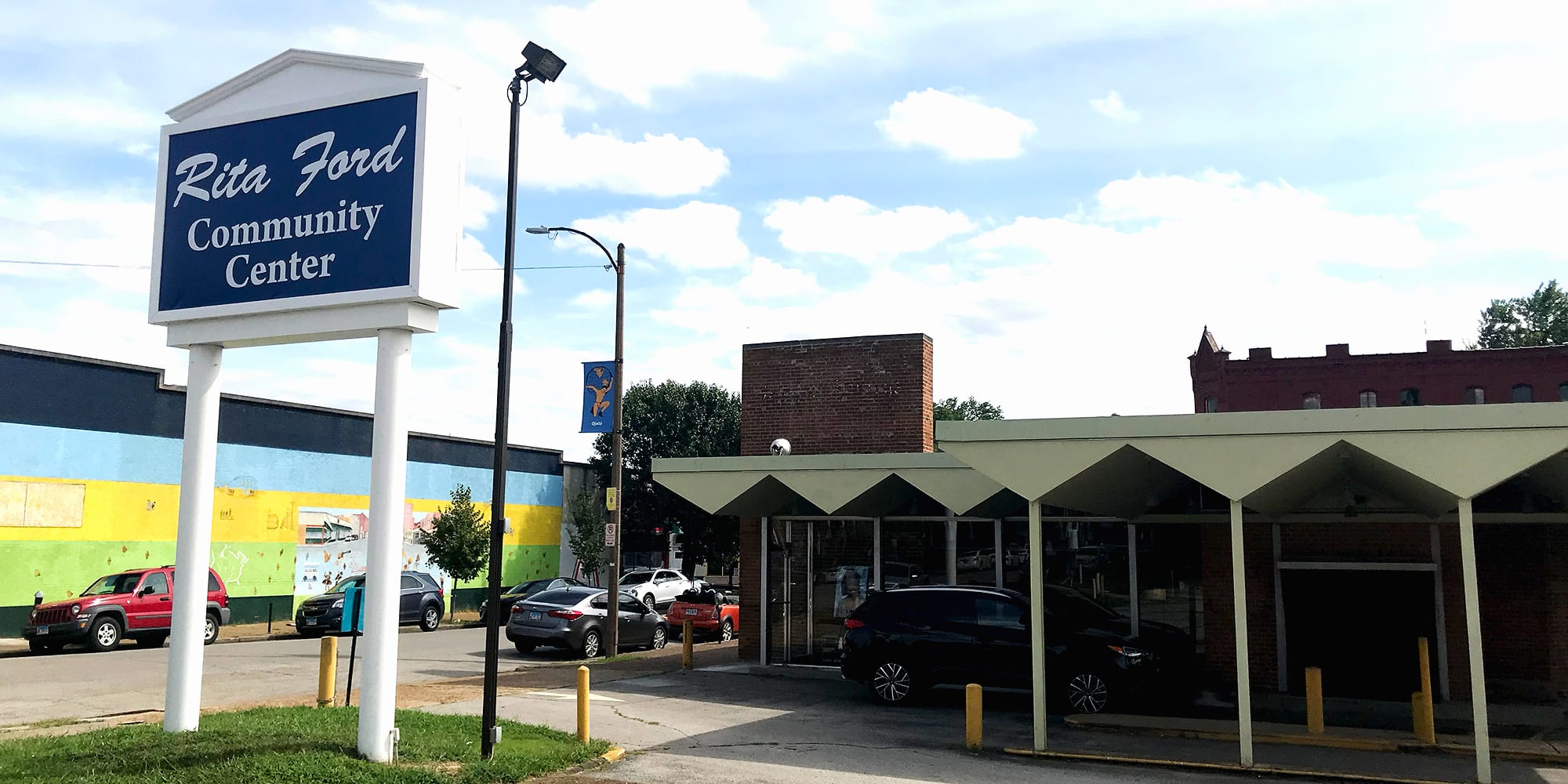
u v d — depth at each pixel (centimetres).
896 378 2138
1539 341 6762
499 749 1051
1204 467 1154
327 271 1007
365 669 964
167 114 1103
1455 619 1592
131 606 2339
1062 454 1212
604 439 4769
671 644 2778
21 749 955
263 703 1407
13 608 2558
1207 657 1688
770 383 2247
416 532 3719
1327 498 1609
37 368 2648
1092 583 1778
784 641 2041
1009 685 1455
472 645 2514
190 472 1051
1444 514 1548
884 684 1533
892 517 1975
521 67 1076
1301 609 1673
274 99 1063
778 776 1037
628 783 989
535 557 4253
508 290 1056
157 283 1077
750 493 1875
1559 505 1521
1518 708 1501
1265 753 1181
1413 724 1331
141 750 927
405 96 1002
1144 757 1159
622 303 2300
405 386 999
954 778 1051
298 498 3319
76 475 2717
